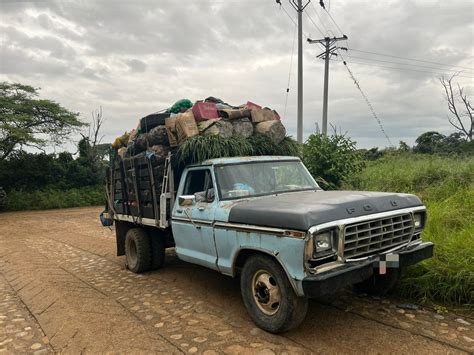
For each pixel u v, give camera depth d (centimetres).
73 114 2945
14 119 2508
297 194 536
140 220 721
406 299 527
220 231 496
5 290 700
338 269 397
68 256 957
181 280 679
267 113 696
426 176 1068
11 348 458
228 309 530
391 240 452
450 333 424
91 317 530
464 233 572
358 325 455
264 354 401
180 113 665
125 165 767
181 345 434
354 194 477
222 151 598
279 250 411
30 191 2741
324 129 2375
